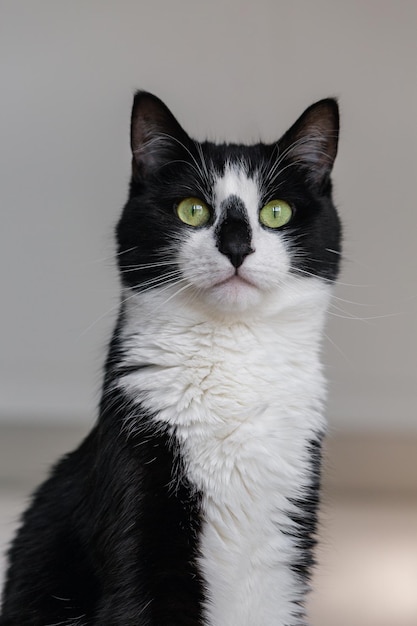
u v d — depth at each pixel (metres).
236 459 0.72
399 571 0.97
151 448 0.72
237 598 0.73
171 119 0.76
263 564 0.73
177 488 0.71
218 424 0.72
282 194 0.76
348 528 1.08
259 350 0.74
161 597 0.70
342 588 0.93
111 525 0.71
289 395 0.74
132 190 0.77
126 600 0.70
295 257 0.75
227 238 0.73
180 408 0.72
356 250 1.09
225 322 0.74
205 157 0.76
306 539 0.75
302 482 0.74
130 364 0.74
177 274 0.74
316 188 0.77
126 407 0.73
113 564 0.70
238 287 0.73
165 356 0.74
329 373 1.14
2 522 0.99
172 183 0.76
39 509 0.77
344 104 1.08
